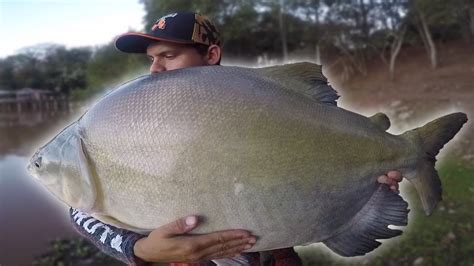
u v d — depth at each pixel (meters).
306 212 0.76
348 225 0.83
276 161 0.73
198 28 0.90
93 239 0.86
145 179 0.72
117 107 0.75
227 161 0.71
